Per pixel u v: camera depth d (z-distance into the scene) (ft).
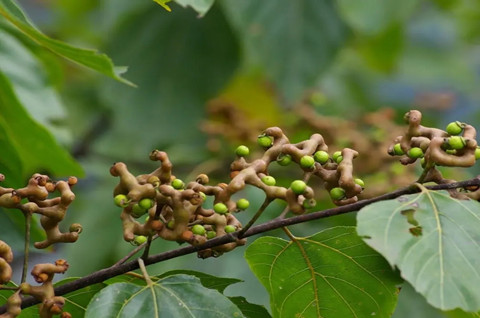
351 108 32.73
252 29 24.77
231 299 13.32
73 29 34.22
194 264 21.63
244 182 11.72
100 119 29.14
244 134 25.22
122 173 11.59
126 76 26.71
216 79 26.68
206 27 26.61
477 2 35.76
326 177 11.96
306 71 24.90
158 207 11.71
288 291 13.20
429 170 11.82
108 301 11.56
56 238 12.26
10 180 16.16
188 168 26.53
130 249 23.48
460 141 11.43
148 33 26.78
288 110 27.22
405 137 12.02
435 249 10.85
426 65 35.35
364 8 23.08
